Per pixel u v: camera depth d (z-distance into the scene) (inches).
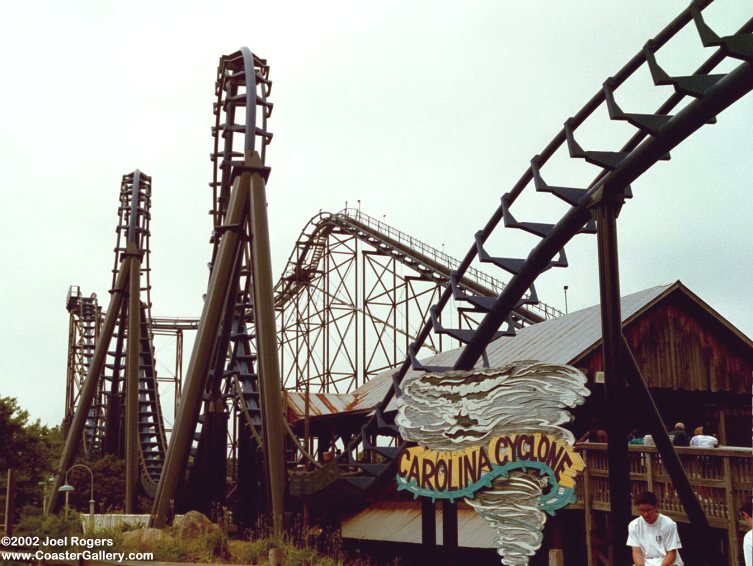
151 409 1889.8
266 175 1248.8
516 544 525.0
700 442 746.2
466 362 872.9
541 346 1111.0
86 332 2245.3
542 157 698.2
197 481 1424.7
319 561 925.8
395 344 1785.2
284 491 1120.8
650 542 409.1
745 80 508.1
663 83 535.5
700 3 501.0
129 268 1654.8
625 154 629.9
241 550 978.7
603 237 622.5
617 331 598.5
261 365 1157.1
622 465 569.6
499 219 789.9
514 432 534.0
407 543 1159.0
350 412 1487.5
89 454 2076.8
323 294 1907.0
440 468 557.3
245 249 1465.3
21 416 1566.2
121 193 1771.7
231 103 1333.7
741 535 633.0
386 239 1764.3
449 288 861.8
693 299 1010.1
